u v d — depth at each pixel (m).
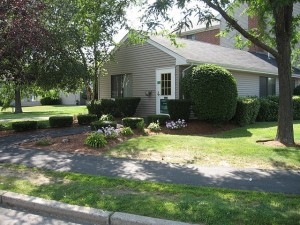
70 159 8.32
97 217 4.72
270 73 19.42
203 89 13.06
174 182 6.29
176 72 15.45
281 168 7.39
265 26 12.98
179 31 9.89
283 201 5.11
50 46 13.13
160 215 4.61
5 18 10.19
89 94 18.30
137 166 7.57
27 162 8.03
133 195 5.45
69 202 5.19
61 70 15.13
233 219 4.43
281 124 10.30
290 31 10.38
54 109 31.45
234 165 7.68
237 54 21.02
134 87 17.81
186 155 8.59
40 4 11.16
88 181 6.32
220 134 12.32
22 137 12.00
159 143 9.86
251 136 11.63
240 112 14.27
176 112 13.87
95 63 17.50
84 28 12.98
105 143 9.69
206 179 6.50
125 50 18.25
